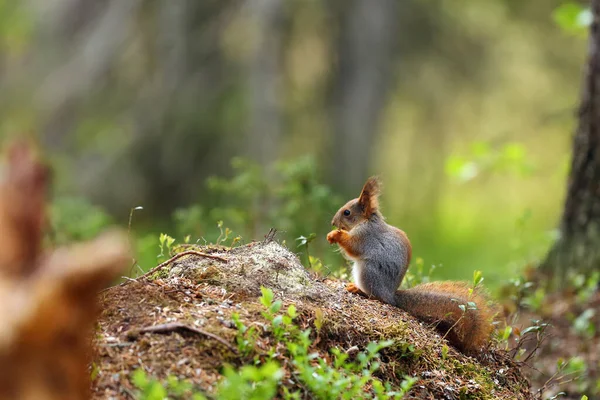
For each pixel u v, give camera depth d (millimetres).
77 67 25156
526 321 9805
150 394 4914
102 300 6016
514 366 7410
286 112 25266
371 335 6574
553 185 29562
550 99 26469
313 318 6383
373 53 25422
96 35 25203
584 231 11008
